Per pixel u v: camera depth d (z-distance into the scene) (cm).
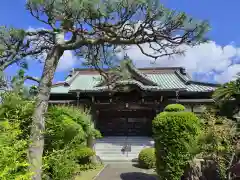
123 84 1213
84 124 939
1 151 375
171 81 2052
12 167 378
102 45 602
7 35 588
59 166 672
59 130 738
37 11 515
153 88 1766
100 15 477
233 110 913
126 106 1952
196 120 777
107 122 2192
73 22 504
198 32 521
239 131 700
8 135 412
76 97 1891
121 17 503
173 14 512
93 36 575
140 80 1809
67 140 752
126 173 1202
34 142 543
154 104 1933
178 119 770
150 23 519
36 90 623
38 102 576
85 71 2333
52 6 484
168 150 771
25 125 590
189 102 1795
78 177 1093
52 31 609
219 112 937
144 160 1332
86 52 677
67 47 595
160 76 2198
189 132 756
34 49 645
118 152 1755
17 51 603
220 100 957
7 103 561
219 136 655
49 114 746
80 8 467
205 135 690
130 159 1616
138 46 589
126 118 2191
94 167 1334
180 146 756
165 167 782
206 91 1758
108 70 688
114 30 534
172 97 1895
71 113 904
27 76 597
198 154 777
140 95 1892
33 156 531
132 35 547
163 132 785
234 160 670
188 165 779
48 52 636
